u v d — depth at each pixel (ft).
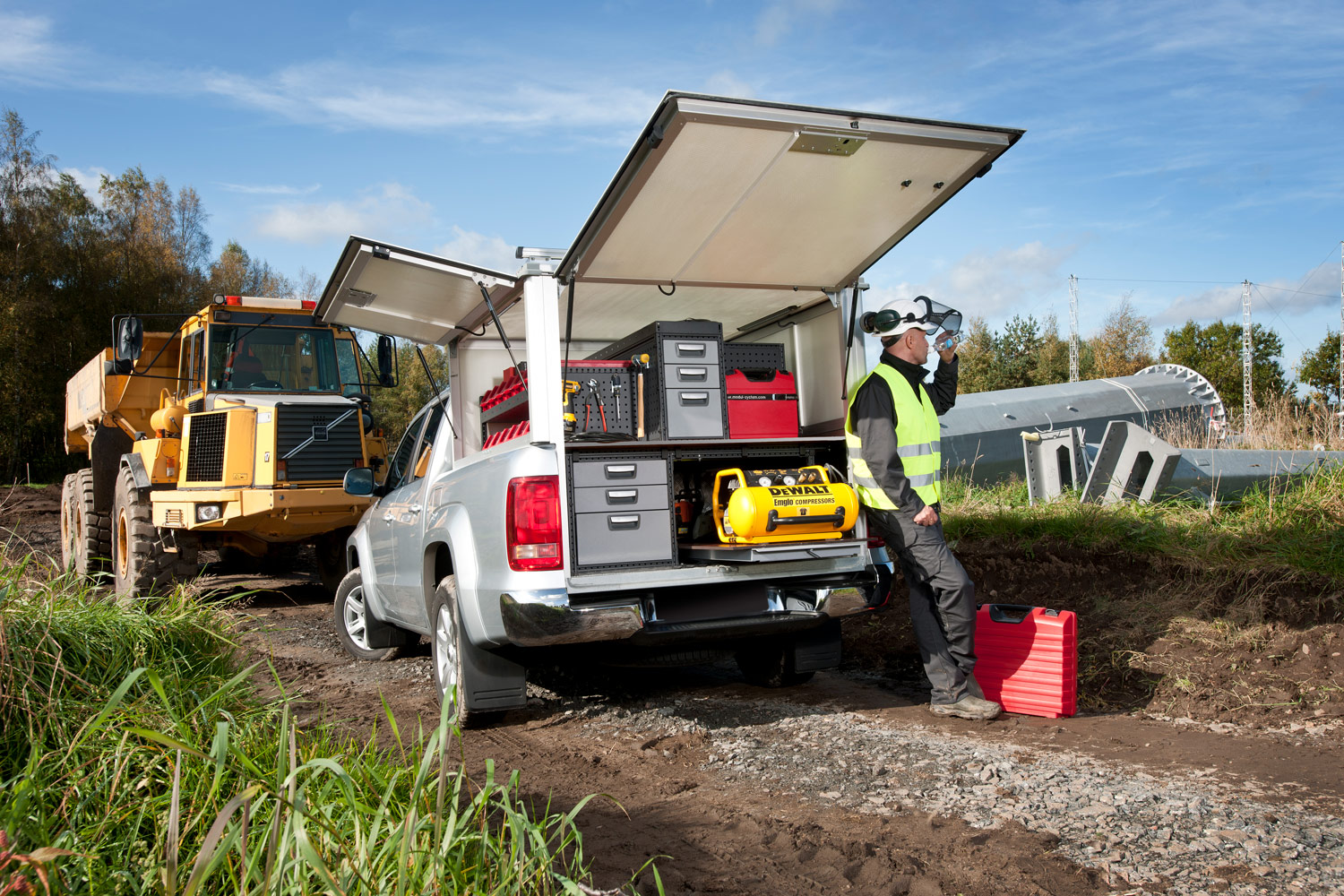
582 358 19.57
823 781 11.26
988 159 13.15
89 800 8.36
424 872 6.72
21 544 19.16
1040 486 26.22
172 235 127.65
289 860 6.73
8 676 10.09
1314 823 9.27
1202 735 12.63
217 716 10.25
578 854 7.63
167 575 28.71
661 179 12.30
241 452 26.89
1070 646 13.75
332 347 30.89
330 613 28.07
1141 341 152.25
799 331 17.54
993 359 144.36
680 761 12.39
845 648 19.56
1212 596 17.34
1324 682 13.80
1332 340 117.19
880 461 13.53
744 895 8.12
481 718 14.32
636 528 13.10
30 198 86.53
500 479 13.09
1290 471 23.25
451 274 13.92
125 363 27.53
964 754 12.07
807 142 12.04
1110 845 8.95
